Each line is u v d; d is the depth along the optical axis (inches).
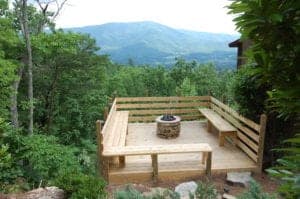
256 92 255.8
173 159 272.5
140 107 422.0
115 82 802.2
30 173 286.2
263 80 50.1
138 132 366.6
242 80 260.7
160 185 237.1
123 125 336.8
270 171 54.5
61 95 619.2
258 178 243.4
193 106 422.3
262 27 44.9
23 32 490.9
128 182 242.2
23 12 470.3
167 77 764.6
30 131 469.4
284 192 52.0
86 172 305.9
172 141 333.1
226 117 343.3
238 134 305.0
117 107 420.2
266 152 259.8
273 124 253.0
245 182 229.0
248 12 44.2
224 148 304.8
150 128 383.9
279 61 46.3
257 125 255.4
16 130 314.8
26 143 301.4
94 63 614.9
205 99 424.5
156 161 239.9
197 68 764.6
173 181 243.3
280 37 44.6
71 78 604.7
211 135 353.1
